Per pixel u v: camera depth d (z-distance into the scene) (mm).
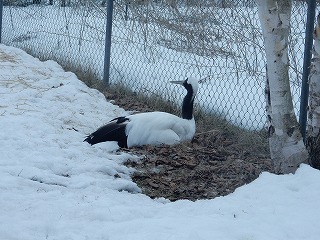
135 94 11586
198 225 5531
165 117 8773
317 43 7223
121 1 12180
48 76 12047
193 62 14070
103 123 9734
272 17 6754
